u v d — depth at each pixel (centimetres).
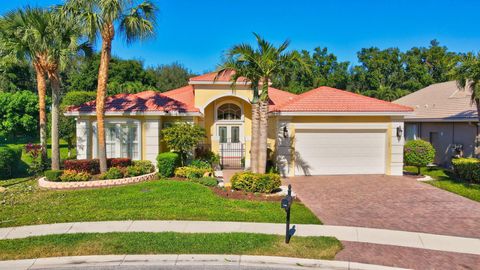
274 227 909
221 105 2128
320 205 1150
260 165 1335
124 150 1711
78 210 1049
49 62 1491
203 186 1377
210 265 688
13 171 1697
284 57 1303
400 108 1703
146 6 1474
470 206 1138
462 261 713
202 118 2027
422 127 2288
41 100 1664
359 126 1711
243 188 1292
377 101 1773
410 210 1092
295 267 686
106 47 1441
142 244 774
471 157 1811
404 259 721
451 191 1348
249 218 981
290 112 1634
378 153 1747
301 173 1717
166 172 1587
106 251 739
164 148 1791
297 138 1708
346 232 883
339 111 1650
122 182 1433
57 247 759
